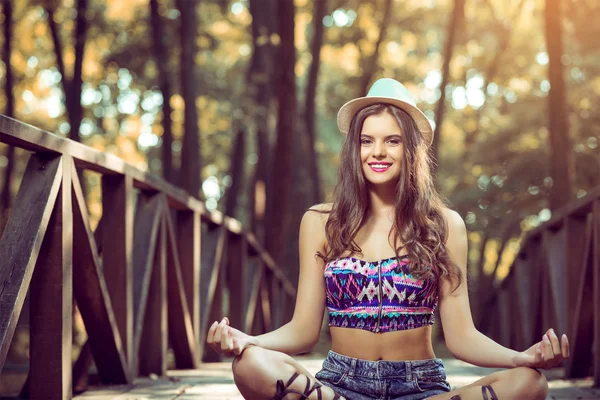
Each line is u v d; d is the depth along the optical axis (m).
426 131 3.04
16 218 3.20
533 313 7.83
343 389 2.80
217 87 16.25
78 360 4.44
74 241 3.86
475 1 21.86
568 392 4.61
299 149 18.30
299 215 18.14
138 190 5.22
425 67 25.06
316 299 2.97
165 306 5.32
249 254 10.09
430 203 2.92
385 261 2.85
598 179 17.69
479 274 23.77
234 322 8.69
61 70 15.77
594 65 18.36
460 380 5.00
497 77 22.75
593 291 5.27
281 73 13.19
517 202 19.39
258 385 2.67
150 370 5.24
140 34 16.08
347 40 20.03
